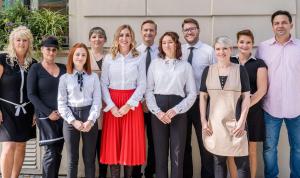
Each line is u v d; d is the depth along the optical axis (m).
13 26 4.75
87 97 3.78
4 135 3.93
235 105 3.64
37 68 3.89
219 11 4.71
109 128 3.94
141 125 3.98
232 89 3.64
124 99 3.90
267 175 4.37
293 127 4.25
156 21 4.80
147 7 4.78
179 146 3.90
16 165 4.18
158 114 3.82
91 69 4.04
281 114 4.14
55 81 3.89
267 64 4.15
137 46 4.52
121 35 3.90
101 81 3.96
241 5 4.70
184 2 4.75
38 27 4.82
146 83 3.96
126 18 4.82
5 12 4.95
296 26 4.70
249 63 4.04
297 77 4.11
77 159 3.80
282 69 4.09
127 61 3.92
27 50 4.05
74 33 4.95
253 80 4.01
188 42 4.29
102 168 4.59
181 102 3.84
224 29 4.74
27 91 3.87
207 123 3.75
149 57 4.32
